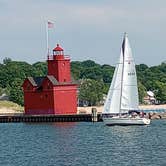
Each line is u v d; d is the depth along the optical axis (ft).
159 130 434.71
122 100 463.42
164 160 272.92
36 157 294.05
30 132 458.91
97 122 552.82
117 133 416.87
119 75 461.78
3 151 325.83
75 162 273.95
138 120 476.95
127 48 458.91
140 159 277.64
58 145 347.36
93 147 331.36
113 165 263.29
